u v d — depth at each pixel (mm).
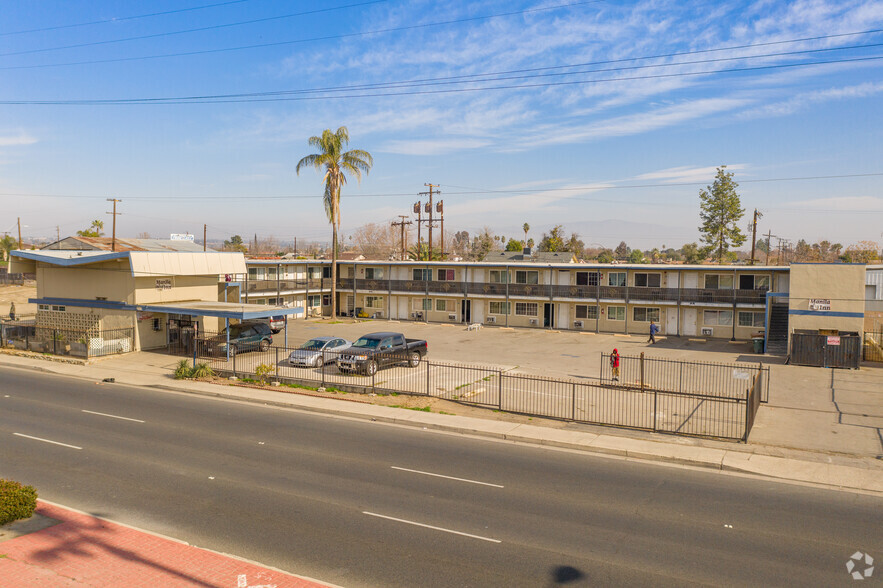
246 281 48281
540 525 11398
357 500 12578
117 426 18875
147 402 22953
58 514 11344
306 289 57625
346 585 8906
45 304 39562
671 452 16750
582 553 10180
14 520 10930
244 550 10070
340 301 61594
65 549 9805
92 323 37188
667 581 9219
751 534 11156
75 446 16438
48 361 32281
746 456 16484
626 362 34188
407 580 9094
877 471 15422
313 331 48000
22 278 79438
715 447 17359
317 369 29531
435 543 10477
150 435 17844
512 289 52750
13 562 9242
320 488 13305
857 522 11883
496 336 46750
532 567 9617
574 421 20312
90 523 10961
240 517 11547
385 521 11438
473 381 27516
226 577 8969
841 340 32625
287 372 28469
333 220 54281
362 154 53312
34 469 14359
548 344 42562
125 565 9281
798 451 17125
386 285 57688
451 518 11656
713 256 78375
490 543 10516
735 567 9734
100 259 35875
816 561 10008
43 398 23219
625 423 20109
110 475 14016
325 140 52125
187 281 39062
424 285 55938
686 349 40656
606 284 51219
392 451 16609
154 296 36719
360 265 60562
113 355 33844
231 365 30062
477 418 20641
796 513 12359
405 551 10125
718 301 46000
